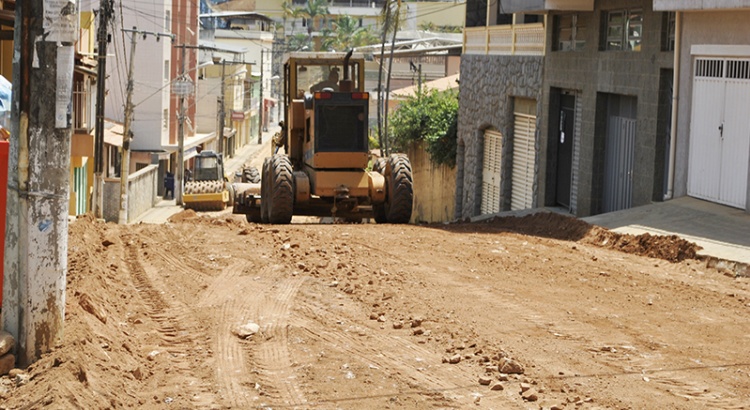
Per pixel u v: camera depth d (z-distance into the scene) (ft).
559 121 162.81
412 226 115.55
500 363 49.16
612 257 91.04
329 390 45.65
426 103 241.55
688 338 57.36
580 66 150.82
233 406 43.29
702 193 119.34
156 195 327.06
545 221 120.78
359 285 70.85
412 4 621.31
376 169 133.90
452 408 43.24
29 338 46.47
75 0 46.52
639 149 132.67
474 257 85.81
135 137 359.66
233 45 603.67
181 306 63.93
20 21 45.73
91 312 55.11
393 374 48.39
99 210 208.33
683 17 121.60
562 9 147.74
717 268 85.10
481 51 196.54
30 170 46.19
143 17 355.77
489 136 194.39
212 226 105.40
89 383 43.21
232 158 506.07
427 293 68.49
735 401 44.98
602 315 62.85
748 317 63.87
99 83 205.77
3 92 92.43
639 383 47.52
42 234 46.57
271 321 59.26
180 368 49.80
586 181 149.28
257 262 80.28
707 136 118.01
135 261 80.59
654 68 128.47
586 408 43.39
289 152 136.98
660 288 73.72
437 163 226.99
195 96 428.97
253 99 601.21
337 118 124.88
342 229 106.11
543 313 62.80
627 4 136.26
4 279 47.11
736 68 112.37
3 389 42.98
